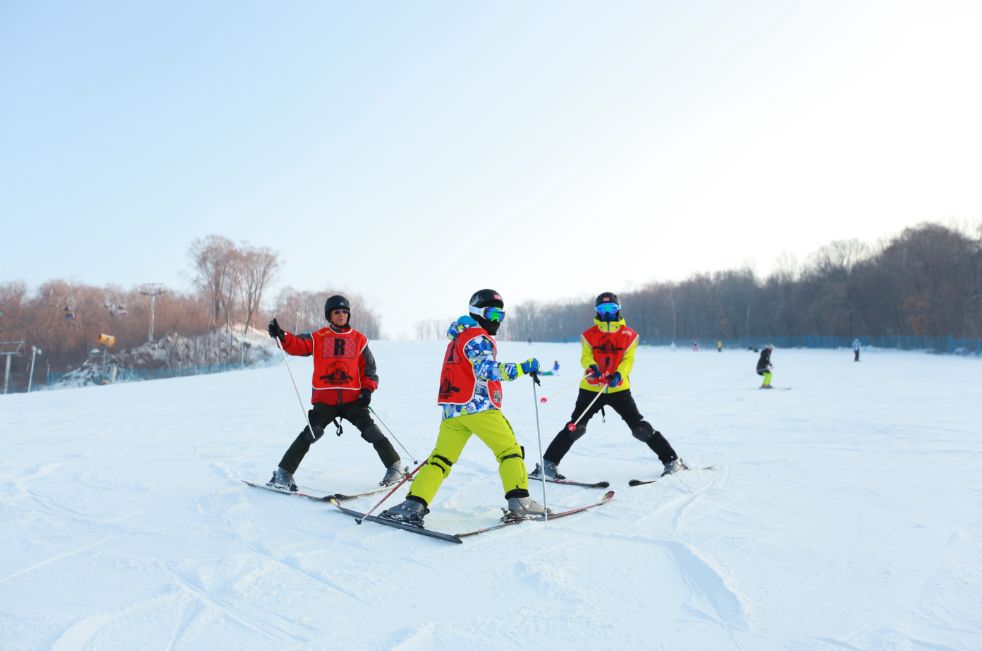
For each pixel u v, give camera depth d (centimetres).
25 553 352
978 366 2752
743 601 267
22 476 584
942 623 244
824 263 7338
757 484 496
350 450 726
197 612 267
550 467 534
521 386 1992
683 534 366
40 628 252
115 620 260
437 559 333
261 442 816
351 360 518
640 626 247
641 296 9925
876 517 397
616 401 546
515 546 352
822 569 306
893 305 5884
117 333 6025
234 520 415
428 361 3859
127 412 1285
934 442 702
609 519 403
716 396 1453
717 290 8594
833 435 770
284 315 9125
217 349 5509
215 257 6812
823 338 6247
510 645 233
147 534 387
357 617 261
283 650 231
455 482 531
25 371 5484
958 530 366
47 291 6131
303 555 340
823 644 229
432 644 235
